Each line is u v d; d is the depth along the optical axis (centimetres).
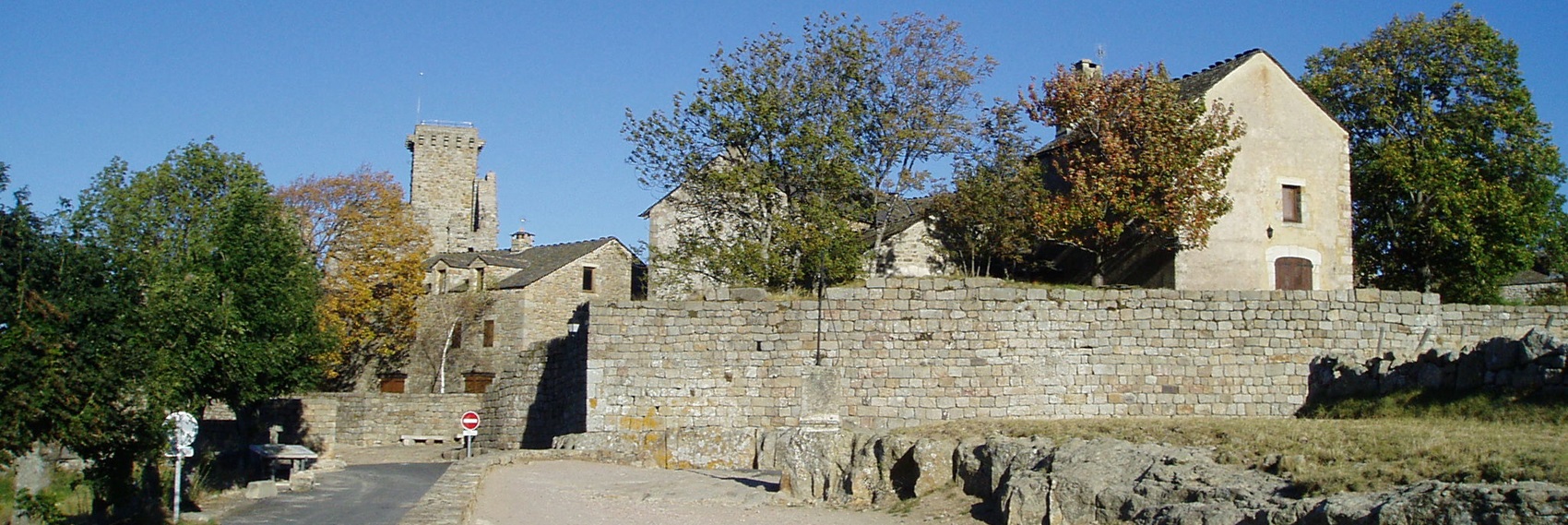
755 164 4488
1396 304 3541
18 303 2048
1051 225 3950
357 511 2727
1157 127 3909
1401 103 4872
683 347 3488
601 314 3491
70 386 2095
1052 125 4147
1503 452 1986
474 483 2750
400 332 6347
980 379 3431
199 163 4356
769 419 3444
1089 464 2308
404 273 6300
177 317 2989
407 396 5028
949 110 4678
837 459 2764
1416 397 3028
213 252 3291
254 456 3447
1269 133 4112
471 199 8631
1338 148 4172
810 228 4284
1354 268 4869
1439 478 1920
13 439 2000
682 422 3459
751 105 4478
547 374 4069
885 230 4547
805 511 2602
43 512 2242
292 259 3456
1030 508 2223
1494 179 4806
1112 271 4147
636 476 3159
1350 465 2064
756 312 3481
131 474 2594
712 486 2939
